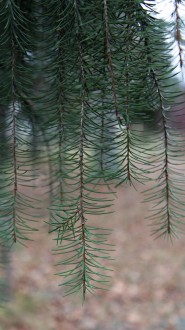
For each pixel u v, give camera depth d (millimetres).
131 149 559
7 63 591
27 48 597
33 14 599
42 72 617
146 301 2432
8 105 607
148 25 561
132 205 3934
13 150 590
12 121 594
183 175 568
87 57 566
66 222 551
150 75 568
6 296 815
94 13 564
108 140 567
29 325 1896
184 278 2672
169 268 2834
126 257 3018
